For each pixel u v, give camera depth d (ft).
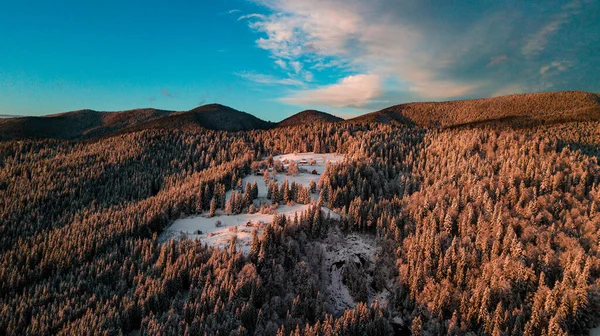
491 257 349.41
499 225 371.15
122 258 368.89
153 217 447.01
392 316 332.39
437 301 317.42
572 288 297.12
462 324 300.40
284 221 393.50
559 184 457.27
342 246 409.28
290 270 340.80
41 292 341.41
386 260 386.11
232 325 262.47
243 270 311.68
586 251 347.36
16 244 456.04
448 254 351.46
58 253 399.24
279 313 296.92
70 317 287.07
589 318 285.02
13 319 296.51
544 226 382.63
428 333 301.43
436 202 444.96
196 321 256.73
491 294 312.91
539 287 304.09
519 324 286.25
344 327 274.36
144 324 266.16
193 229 436.76
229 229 411.75
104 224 471.21
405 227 412.16
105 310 284.82
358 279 364.99
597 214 390.01
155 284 300.40
